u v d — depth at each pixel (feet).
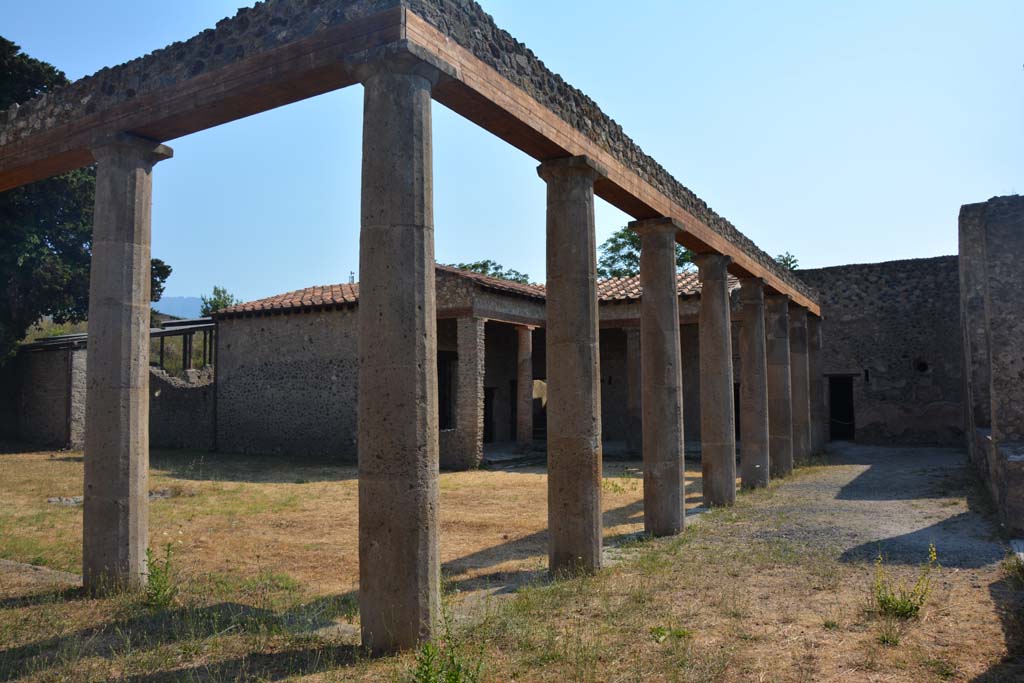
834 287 71.72
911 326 69.00
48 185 72.95
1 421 78.43
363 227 16.21
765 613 18.33
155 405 75.77
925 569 22.58
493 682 13.83
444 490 46.57
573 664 14.67
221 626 17.75
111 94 21.11
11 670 14.76
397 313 15.87
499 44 19.56
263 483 49.78
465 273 61.87
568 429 23.22
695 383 73.41
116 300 20.93
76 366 71.97
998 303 30.40
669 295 30.55
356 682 13.78
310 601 20.57
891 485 42.93
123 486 20.79
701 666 14.53
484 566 25.40
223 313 69.97
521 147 22.30
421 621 15.61
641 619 17.88
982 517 31.01
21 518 34.86
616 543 28.32
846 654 15.19
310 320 66.90
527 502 41.29
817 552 25.48
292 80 17.63
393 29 15.99
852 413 73.77
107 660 15.35
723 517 33.78
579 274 23.39
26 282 72.38
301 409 66.54
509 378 81.20
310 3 17.38
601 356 79.20
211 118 20.01
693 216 33.27
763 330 44.91
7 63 69.10
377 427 15.75
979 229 49.29
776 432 50.44
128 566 20.81
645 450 30.50
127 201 21.21
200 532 32.09
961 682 13.60
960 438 66.59
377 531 15.61
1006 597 19.31
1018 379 30.19
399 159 16.11
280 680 14.03
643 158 28.40
